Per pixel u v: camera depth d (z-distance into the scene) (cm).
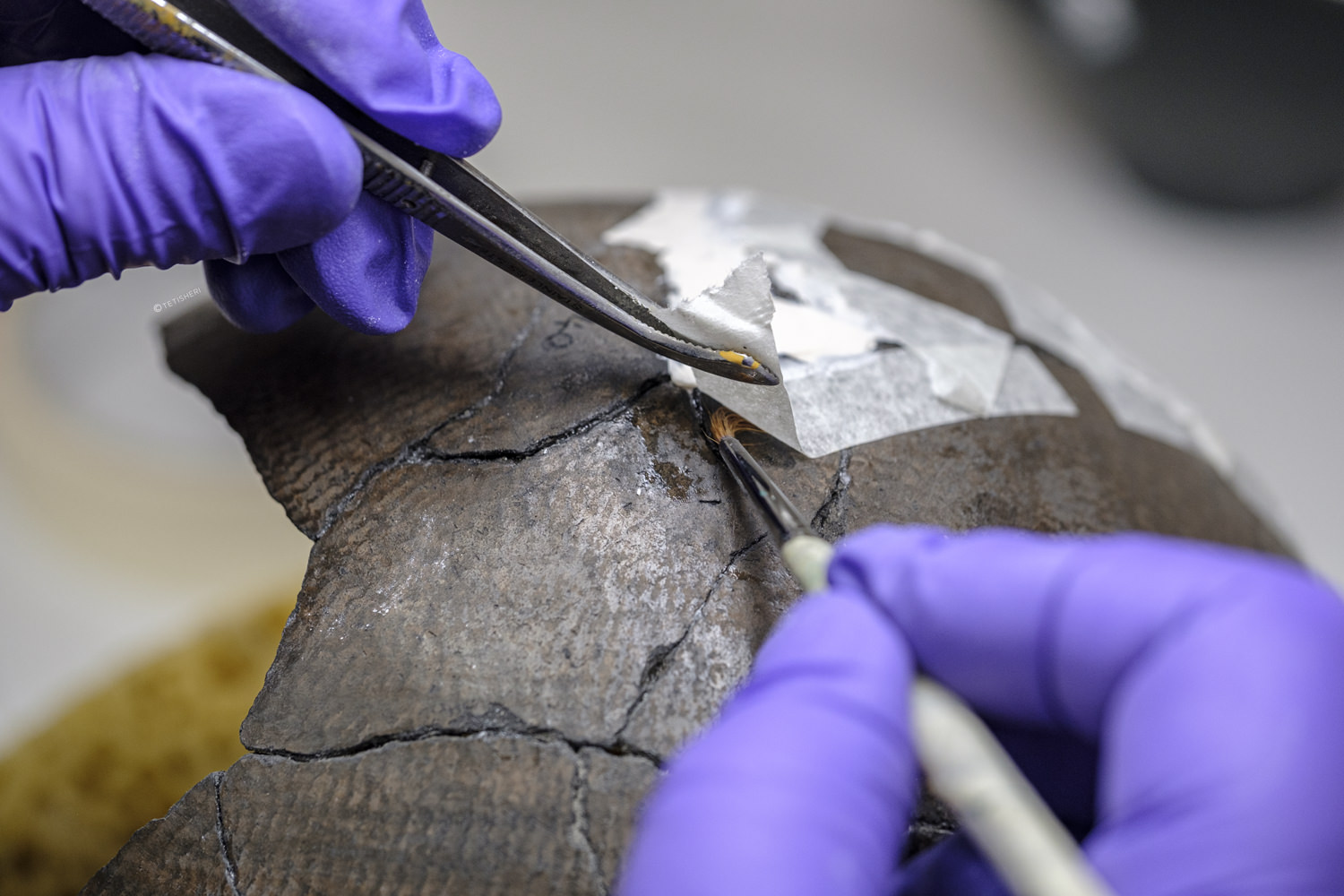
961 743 26
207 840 30
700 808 26
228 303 33
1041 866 25
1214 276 64
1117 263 64
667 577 30
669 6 71
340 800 30
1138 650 27
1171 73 58
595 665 30
